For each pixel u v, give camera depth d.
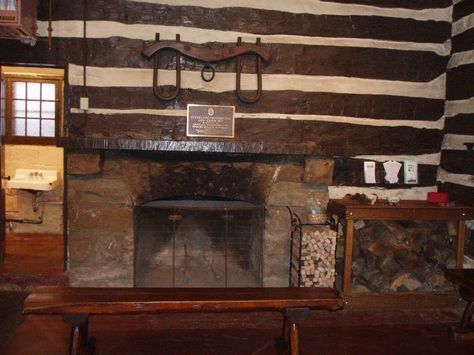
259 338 2.84
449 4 3.71
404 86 3.72
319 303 2.30
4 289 3.32
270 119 3.54
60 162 5.43
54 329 2.83
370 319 3.18
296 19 3.52
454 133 3.69
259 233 3.67
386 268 3.45
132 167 3.35
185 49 3.32
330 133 3.62
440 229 3.66
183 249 3.86
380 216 3.26
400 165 3.80
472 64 3.47
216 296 2.31
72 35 3.31
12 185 4.91
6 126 5.34
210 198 3.69
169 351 2.63
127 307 2.16
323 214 3.48
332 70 3.59
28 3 3.03
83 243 3.33
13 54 3.28
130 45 3.35
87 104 3.29
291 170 3.50
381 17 3.63
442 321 3.17
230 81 3.47
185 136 3.45
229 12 3.43
